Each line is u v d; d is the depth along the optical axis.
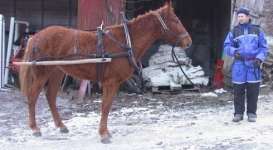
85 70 8.70
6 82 14.14
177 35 8.84
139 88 13.80
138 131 9.34
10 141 8.82
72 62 8.56
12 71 14.34
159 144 8.41
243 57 9.56
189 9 17.36
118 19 13.23
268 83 13.55
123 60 8.64
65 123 10.12
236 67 9.69
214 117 10.43
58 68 8.94
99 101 12.45
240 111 9.82
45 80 8.93
